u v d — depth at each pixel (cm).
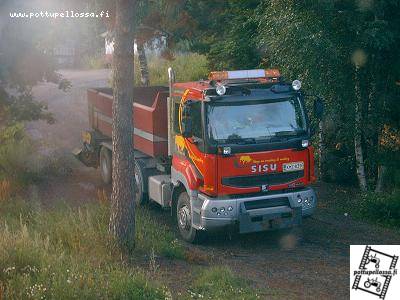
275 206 1162
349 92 1423
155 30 1741
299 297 920
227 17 1905
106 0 1371
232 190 1128
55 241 1107
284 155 1152
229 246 1205
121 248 1088
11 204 1385
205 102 1113
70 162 1858
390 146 1491
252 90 1144
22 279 869
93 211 1256
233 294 910
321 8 1352
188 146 1183
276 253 1159
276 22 1356
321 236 1270
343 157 1678
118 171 1083
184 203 1220
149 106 1375
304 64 1344
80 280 873
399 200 1380
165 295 860
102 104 1681
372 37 1330
